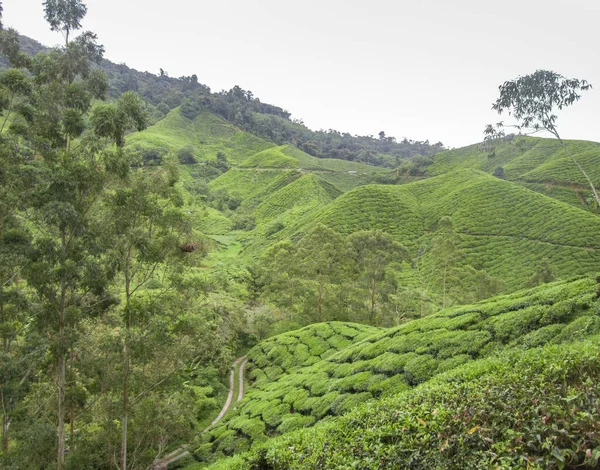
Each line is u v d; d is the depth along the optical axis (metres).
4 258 20.39
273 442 20.53
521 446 9.66
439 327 33.47
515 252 96.06
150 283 28.91
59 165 22.75
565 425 9.53
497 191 123.25
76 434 28.38
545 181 140.50
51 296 22.94
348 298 64.75
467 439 11.16
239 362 58.09
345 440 16.58
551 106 21.69
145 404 26.59
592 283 27.48
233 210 173.88
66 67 23.62
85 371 24.59
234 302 65.25
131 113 23.56
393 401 18.55
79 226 22.16
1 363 21.17
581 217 100.50
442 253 70.00
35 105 23.09
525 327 26.84
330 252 63.22
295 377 42.41
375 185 141.25
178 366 26.05
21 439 23.61
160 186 24.48
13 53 23.78
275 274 67.94
